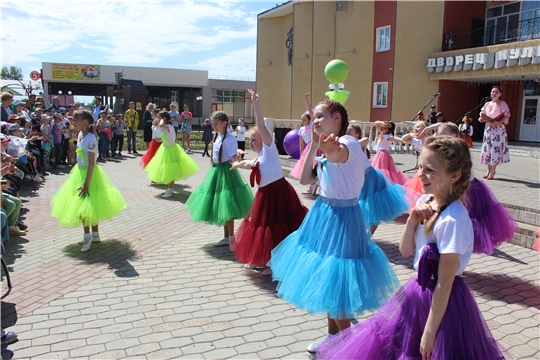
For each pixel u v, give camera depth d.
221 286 4.36
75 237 5.99
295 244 3.06
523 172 10.32
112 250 5.46
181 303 3.95
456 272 2.09
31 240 5.82
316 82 25.02
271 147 4.51
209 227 6.64
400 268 4.83
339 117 3.00
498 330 3.48
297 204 4.59
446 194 2.10
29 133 10.55
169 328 3.47
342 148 2.82
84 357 3.03
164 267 4.88
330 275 2.72
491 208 4.66
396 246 5.65
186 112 18.88
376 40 21.80
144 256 5.25
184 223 6.84
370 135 15.84
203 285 4.38
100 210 5.25
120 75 27.52
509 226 4.75
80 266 4.86
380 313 2.34
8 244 5.63
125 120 16.67
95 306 3.85
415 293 2.21
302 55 26.16
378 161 7.01
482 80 19.34
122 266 4.89
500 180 9.09
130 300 3.99
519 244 5.71
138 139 23.41
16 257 5.13
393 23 20.67
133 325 3.51
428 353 2.03
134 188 9.85
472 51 17.78
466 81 19.91
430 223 2.10
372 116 22.41
